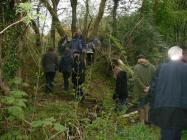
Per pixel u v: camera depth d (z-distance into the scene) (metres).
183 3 26.25
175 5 25.44
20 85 10.59
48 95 15.40
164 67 7.35
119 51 21.39
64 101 13.89
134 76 13.24
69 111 11.23
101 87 18.50
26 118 9.86
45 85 16.23
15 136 8.89
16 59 11.28
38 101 12.62
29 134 9.34
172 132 7.11
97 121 10.76
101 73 20.70
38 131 9.56
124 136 10.75
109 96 16.00
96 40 21.31
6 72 10.78
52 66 16.75
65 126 9.96
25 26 11.17
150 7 22.95
